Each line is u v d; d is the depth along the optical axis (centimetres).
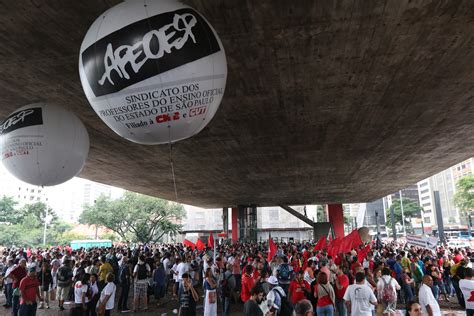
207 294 819
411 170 2239
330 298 664
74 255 1730
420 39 774
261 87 1007
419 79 969
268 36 754
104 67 318
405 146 1659
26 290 773
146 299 1159
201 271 1491
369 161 1970
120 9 324
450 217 10156
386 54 837
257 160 1889
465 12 680
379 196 3619
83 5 647
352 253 1371
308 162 1978
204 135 1434
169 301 1306
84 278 836
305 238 6788
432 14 685
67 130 528
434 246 1802
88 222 5366
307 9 667
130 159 1806
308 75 940
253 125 1329
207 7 654
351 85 1004
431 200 11862
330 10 671
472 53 833
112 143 1509
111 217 5078
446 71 923
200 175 2267
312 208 8150
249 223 4028
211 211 7469
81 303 786
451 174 10581
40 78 927
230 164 1969
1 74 904
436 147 1681
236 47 794
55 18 681
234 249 2198
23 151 502
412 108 1183
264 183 2642
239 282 1227
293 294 744
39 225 6494
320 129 1396
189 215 7500
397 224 8862
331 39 771
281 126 1351
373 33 750
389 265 1195
